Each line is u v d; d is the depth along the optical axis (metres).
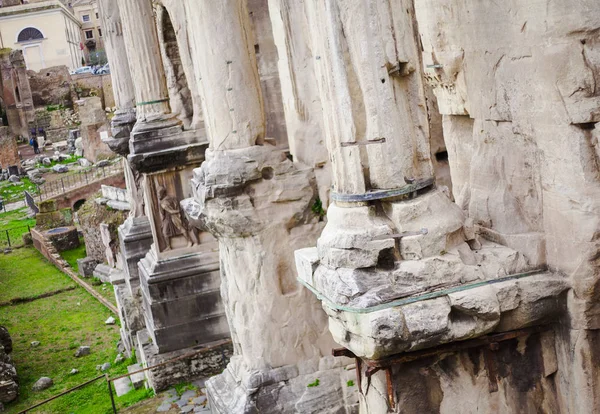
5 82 51.81
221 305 12.02
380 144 5.30
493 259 5.50
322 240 5.49
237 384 8.34
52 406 12.88
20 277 22.83
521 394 5.62
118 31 15.40
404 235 5.32
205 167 7.97
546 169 5.46
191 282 11.92
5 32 64.94
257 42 9.83
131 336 14.21
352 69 5.28
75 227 26.27
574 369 5.48
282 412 8.00
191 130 12.12
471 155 6.28
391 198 5.38
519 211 5.71
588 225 5.19
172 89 12.35
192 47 8.09
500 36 5.57
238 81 7.88
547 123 5.34
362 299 5.16
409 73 5.38
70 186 32.22
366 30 5.19
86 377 14.05
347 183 5.44
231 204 7.90
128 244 14.37
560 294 5.44
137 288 14.35
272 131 9.92
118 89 15.31
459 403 5.54
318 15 5.36
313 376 8.16
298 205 8.07
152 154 11.76
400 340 5.11
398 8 5.27
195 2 7.82
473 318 5.29
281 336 8.16
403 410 5.44
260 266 8.06
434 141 7.45
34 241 26.61
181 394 11.53
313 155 8.11
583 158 5.16
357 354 5.45
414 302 5.16
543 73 5.25
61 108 52.62
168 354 11.90
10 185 38.16
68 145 44.66
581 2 4.98
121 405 11.88
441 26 6.09
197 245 12.12
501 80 5.66
